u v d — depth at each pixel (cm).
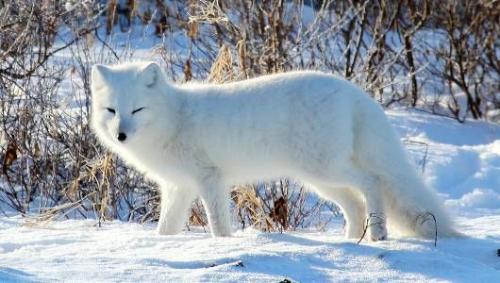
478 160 1502
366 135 958
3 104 1348
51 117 1359
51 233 1013
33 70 1395
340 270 820
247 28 1450
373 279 789
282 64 1386
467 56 1942
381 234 955
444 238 969
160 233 1025
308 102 945
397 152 968
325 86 952
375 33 1780
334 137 940
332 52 1791
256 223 1134
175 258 829
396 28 1928
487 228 1078
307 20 1958
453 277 802
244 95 972
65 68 1614
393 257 850
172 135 986
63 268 775
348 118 949
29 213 1238
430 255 866
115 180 1248
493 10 1930
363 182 955
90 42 1452
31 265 797
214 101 981
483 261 894
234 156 973
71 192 1200
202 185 986
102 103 977
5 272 717
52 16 1478
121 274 752
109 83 966
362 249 877
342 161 948
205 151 979
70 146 1315
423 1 2025
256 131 959
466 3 1941
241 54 1278
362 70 1606
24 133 1328
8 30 1412
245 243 910
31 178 1315
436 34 2203
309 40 1492
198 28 1469
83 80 1359
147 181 1283
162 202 1041
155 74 972
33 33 1426
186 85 1042
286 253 849
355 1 1877
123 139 944
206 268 790
